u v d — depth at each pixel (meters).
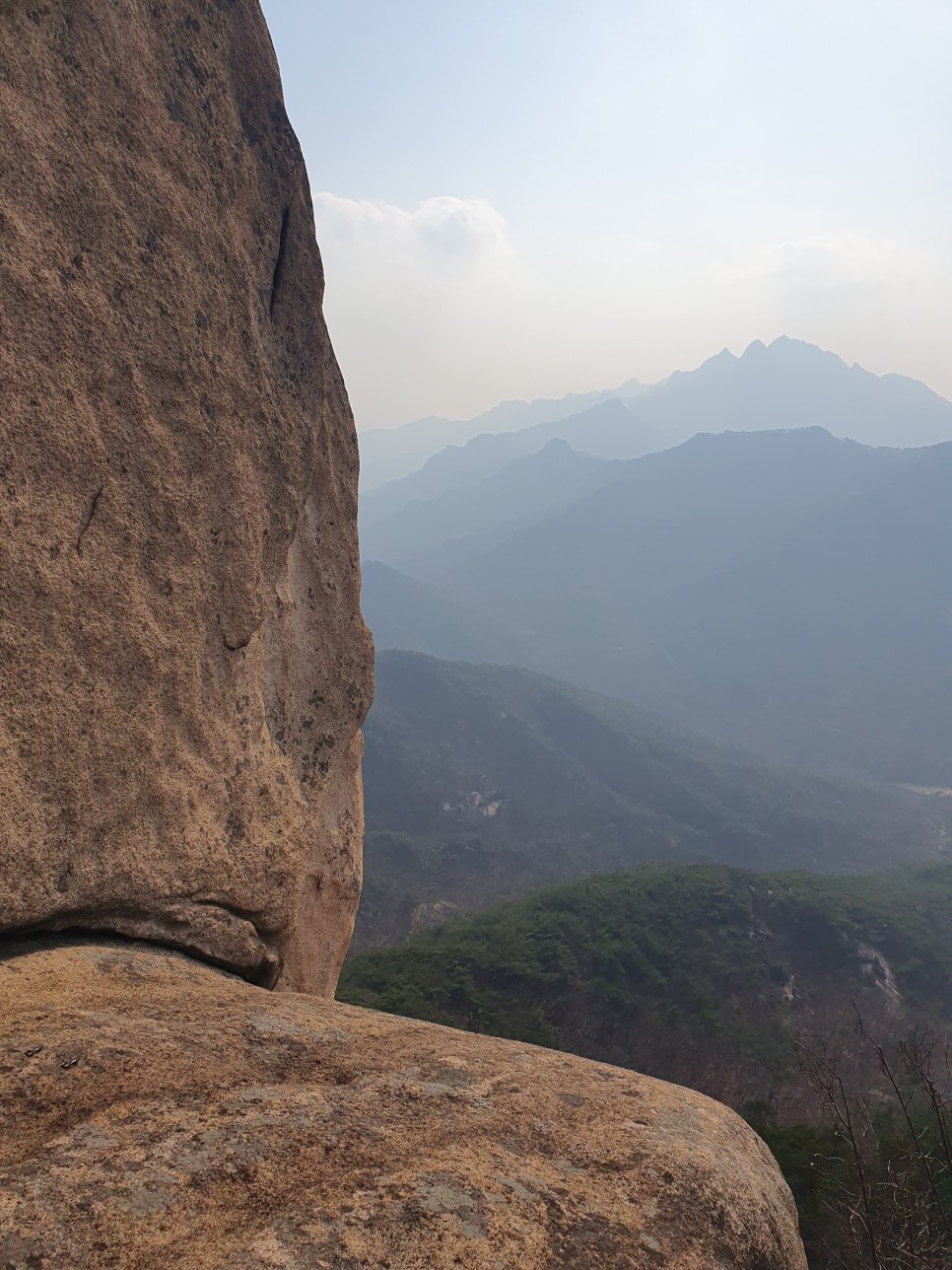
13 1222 1.64
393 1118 2.35
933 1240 4.52
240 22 4.68
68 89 3.69
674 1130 2.62
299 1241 1.77
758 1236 2.32
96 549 3.68
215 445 4.38
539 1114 2.56
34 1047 2.26
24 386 3.42
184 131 4.29
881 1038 35.69
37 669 3.39
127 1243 1.67
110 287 3.82
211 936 4.18
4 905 3.19
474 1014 31.69
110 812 3.66
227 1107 2.18
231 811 4.39
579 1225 2.04
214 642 4.37
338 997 30.23
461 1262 1.81
